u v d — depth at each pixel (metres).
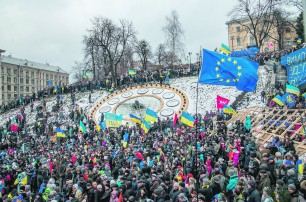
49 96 49.62
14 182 15.27
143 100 39.22
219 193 8.83
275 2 47.72
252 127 21.95
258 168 10.26
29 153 23.30
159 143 20.00
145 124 22.33
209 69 10.59
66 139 30.48
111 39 56.41
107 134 28.30
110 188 10.71
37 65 116.69
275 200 8.28
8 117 45.44
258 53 41.44
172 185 10.61
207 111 30.50
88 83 47.84
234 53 39.09
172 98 38.00
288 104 20.52
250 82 10.57
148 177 11.89
